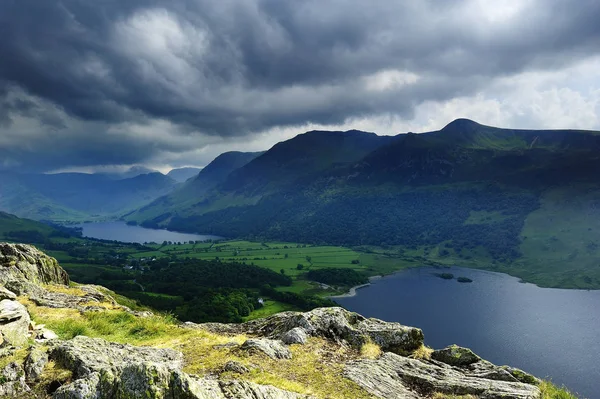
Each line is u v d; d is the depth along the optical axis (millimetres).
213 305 133750
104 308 34406
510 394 20047
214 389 14062
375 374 21859
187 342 25125
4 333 19703
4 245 44375
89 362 15781
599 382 95938
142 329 29125
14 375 14398
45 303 32594
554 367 104812
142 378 12258
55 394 12547
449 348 26141
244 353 22438
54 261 49406
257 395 15055
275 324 32156
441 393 20703
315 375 20969
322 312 30516
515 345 120000
